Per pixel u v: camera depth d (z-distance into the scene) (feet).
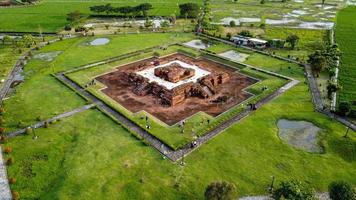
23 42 409.08
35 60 364.38
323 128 233.96
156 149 210.59
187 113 254.68
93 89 292.61
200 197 171.53
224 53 387.14
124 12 537.24
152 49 398.01
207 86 288.51
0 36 448.24
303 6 619.67
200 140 219.20
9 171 191.11
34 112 254.88
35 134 225.97
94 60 362.12
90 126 236.22
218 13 571.28
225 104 267.80
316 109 258.37
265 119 244.63
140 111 256.93
